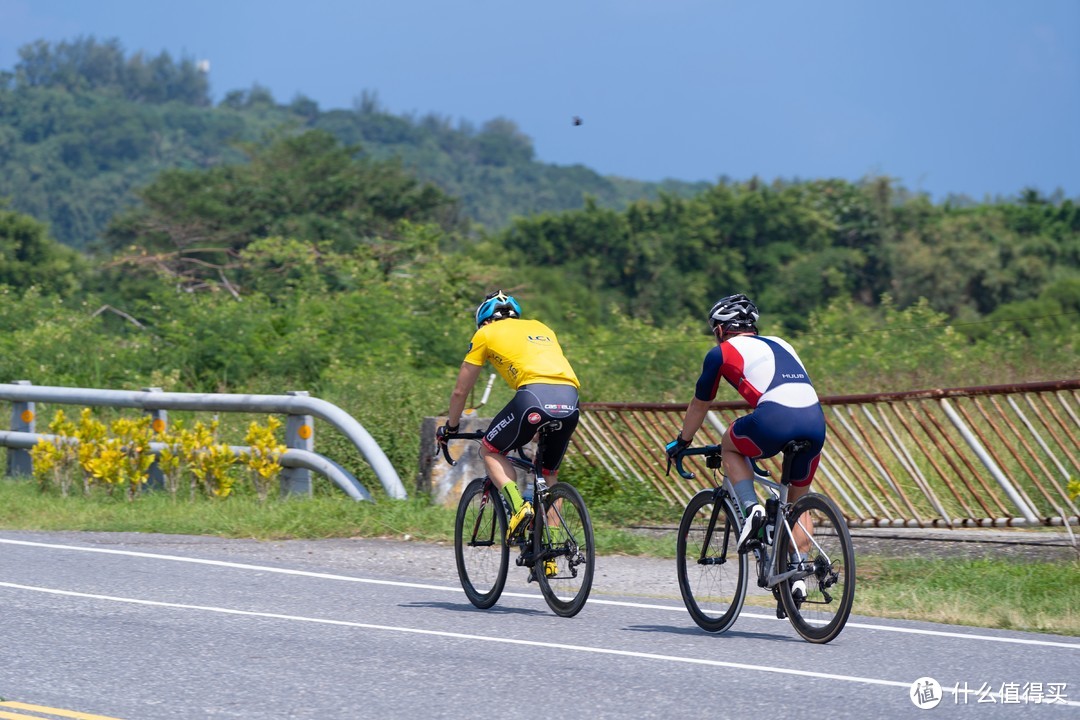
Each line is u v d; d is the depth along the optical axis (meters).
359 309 51.81
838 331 62.31
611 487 29.95
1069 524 23.20
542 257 144.62
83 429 30.25
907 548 23.75
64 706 12.43
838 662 14.53
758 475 16.59
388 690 13.10
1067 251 133.00
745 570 16.11
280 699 12.73
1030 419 26.55
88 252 152.00
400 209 120.75
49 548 22.92
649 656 14.80
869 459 26.98
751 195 142.00
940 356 48.72
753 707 12.52
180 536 24.94
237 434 35.12
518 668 14.12
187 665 14.14
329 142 132.25
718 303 16.86
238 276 88.06
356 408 34.84
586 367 50.28
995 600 18.53
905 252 133.25
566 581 17.34
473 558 18.45
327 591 19.23
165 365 45.53
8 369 44.69
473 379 17.83
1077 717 12.27
